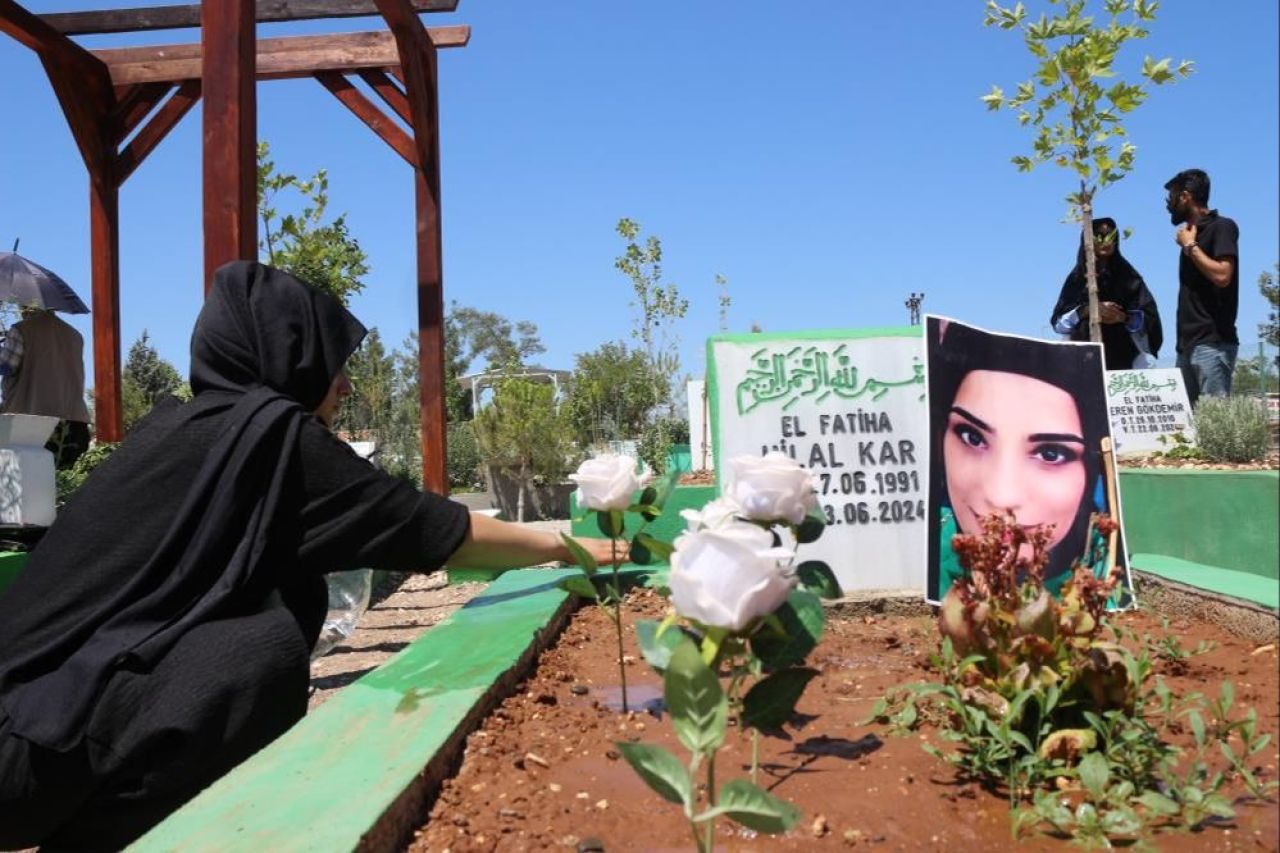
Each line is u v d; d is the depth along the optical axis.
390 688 2.71
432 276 8.54
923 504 4.34
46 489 5.53
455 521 2.96
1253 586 3.33
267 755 2.19
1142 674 2.21
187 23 9.42
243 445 2.67
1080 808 1.90
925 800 2.07
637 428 19.56
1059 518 3.88
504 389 16.81
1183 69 5.88
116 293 10.25
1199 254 7.04
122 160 10.21
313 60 8.83
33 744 2.34
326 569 2.84
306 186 10.61
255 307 2.95
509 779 2.24
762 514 2.05
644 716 2.74
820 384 4.43
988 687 2.19
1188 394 7.54
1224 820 1.91
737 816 1.22
